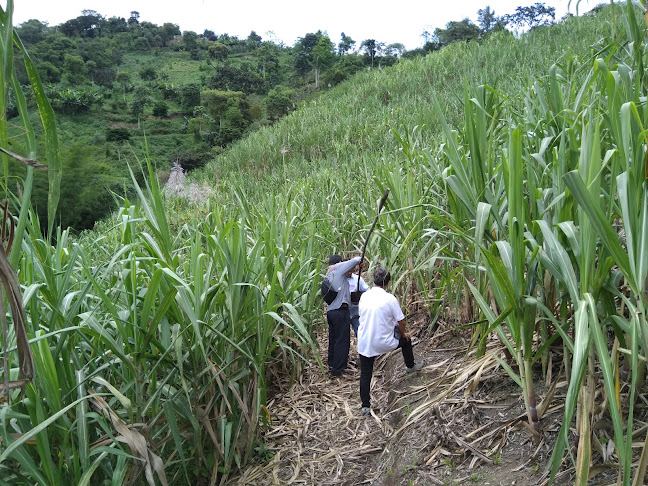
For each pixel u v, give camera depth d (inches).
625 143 68.2
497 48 1034.1
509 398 118.1
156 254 111.4
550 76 119.3
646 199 68.4
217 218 153.7
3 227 63.6
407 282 196.9
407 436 127.6
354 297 197.0
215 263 135.8
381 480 122.3
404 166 221.0
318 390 181.2
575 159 96.3
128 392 111.9
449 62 1079.0
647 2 100.9
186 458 126.6
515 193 85.7
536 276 95.9
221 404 129.3
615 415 64.2
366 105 960.9
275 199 258.8
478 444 110.0
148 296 99.3
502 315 92.4
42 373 84.7
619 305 110.0
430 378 151.4
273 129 997.8
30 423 88.8
